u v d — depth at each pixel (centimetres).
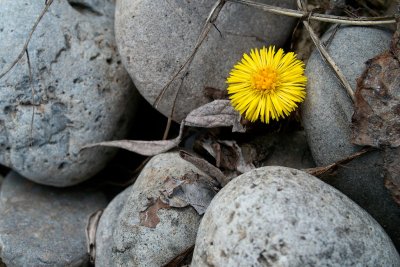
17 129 26
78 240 26
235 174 24
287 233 19
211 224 20
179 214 22
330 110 22
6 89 25
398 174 21
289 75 22
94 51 26
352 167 22
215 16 23
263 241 19
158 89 25
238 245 19
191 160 24
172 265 22
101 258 25
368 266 19
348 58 22
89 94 26
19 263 26
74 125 26
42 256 26
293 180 20
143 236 22
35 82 25
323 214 19
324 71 22
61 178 27
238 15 24
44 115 26
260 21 24
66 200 28
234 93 23
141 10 24
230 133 25
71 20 26
